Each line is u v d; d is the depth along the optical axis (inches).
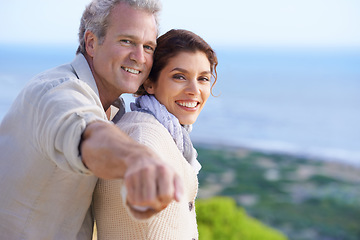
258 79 4877.0
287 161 1656.0
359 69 5915.4
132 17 72.7
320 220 1081.4
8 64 5826.8
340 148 1905.8
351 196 1221.7
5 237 63.3
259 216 1102.4
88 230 70.7
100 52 73.8
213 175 1445.6
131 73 74.4
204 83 78.6
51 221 64.2
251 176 1437.0
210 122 2522.1
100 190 66.6
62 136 48.2
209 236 290.5
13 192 63.4
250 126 2436.0
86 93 59.1
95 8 73.3
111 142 42.2
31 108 60.6
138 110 74.4
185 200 69.4
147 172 35.9
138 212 37.3
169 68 76.7
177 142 73.5
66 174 62.4
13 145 64.0
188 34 77.5
